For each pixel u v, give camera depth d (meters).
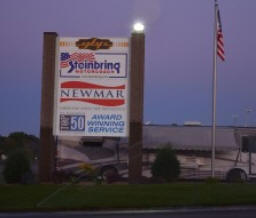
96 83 32.03
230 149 37.25
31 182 29.81
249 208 21.30
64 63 32.06
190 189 24.92
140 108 31.86
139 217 19.06
